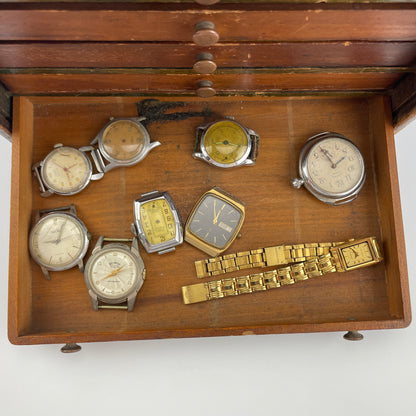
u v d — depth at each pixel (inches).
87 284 13.9
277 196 14.8
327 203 14.7
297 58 12.7
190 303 14.2
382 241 14.7
